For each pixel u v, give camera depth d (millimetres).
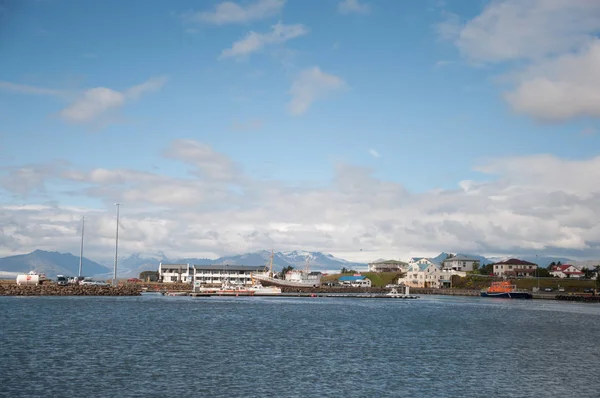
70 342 74125
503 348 77688
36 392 47250
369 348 75000
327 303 187750
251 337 83875
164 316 116375
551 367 63250
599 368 63000
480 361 66438
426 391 50812
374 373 57938
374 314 136000
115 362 60562
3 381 50594
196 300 188750
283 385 51781
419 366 62344
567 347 79625
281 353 69188
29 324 94125
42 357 62344
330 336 87125
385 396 48719
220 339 80812
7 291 188625
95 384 50438
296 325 103688
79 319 105062
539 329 104062
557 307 178500
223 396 47625
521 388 52656
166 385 50750
